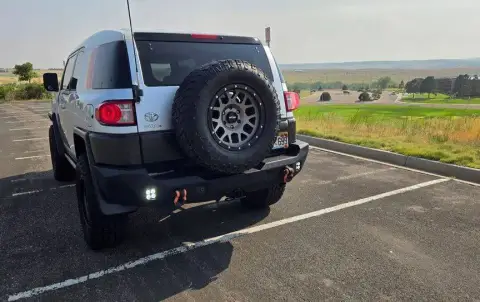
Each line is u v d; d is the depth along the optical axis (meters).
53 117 6.15
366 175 6.30
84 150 3.91
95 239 3.59
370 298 2.88
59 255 3.67
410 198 5.09
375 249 3.67
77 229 4.31
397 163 7.16
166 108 3.21
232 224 4.35
